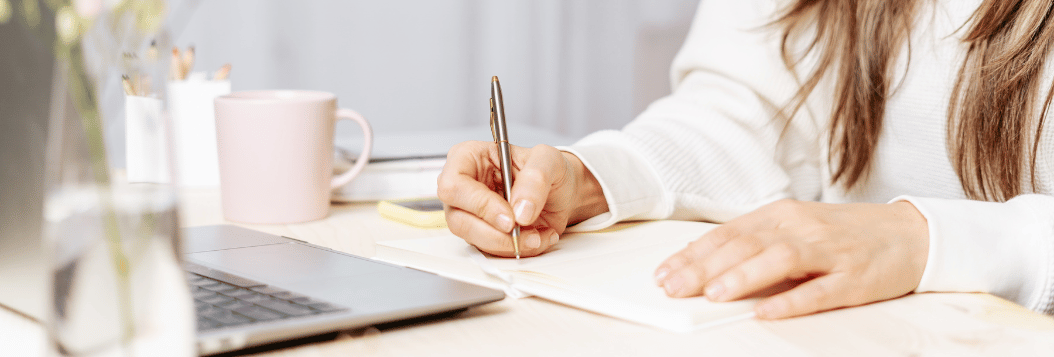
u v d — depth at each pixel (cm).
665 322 43
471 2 221
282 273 48
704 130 84
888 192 92
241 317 38
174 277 29
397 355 38
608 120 242
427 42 218
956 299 50
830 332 43
